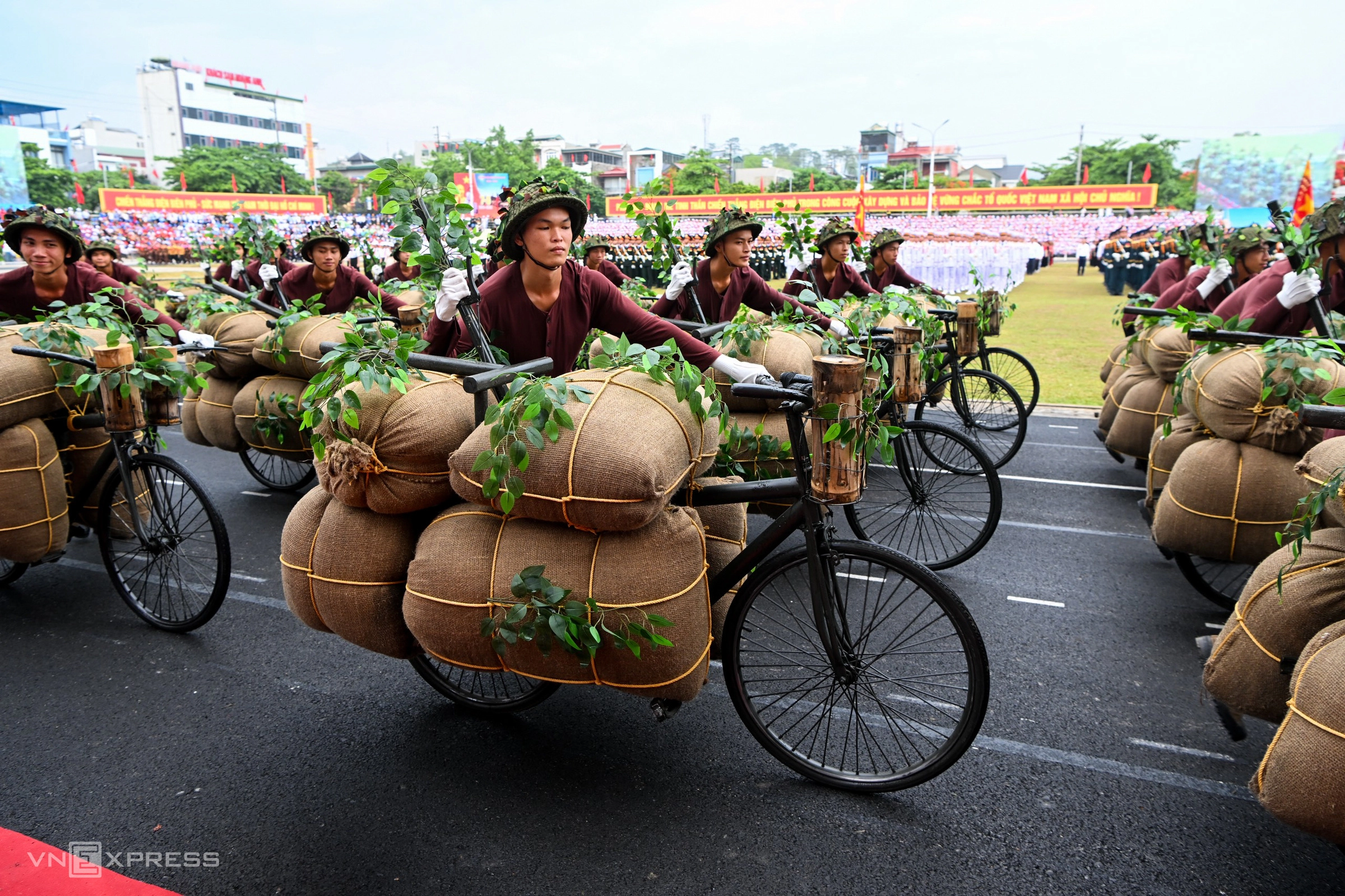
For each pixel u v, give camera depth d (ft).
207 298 17.90
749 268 16.11
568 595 7.57
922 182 203.72
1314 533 8.07
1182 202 170.71
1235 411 11.32
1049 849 7.77
